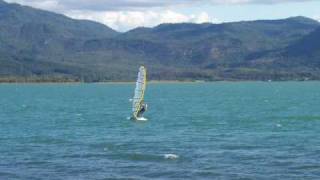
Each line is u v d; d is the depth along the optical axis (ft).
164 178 462.60
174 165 513.45
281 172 481.87
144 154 568.00
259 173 478.59
